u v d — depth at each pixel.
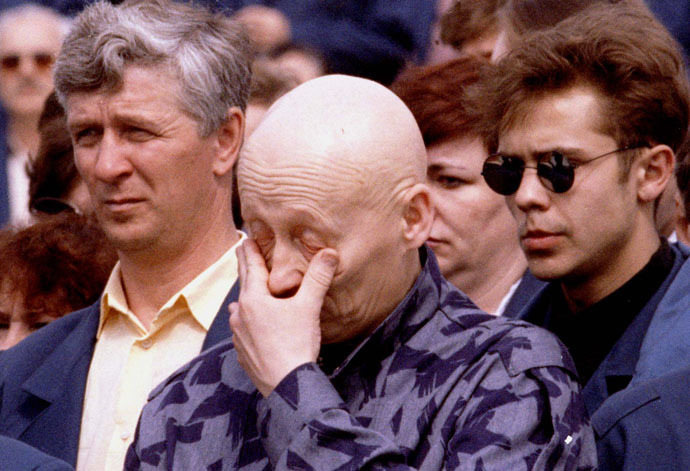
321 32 22.23
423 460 8.66
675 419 9.72
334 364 9.35
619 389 10.73
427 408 8.79
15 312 13.77
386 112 8.98
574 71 10.44
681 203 12.90
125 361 12.09
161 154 11.62
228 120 12.07
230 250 12.27
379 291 9.01
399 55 22.80
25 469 9.71
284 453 8.50
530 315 11.60
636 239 10.82
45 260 13.78
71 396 12.05
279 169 8.78
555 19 13.14
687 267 10.74
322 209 8.73
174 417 9.46
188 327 12.10
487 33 14.69
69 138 15.22
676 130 10.78
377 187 8.78
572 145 10.38
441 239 13.37
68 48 11.80
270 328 8.81
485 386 8.81
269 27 22.00
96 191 11.78
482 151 13.27
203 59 11.81
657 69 10.55
